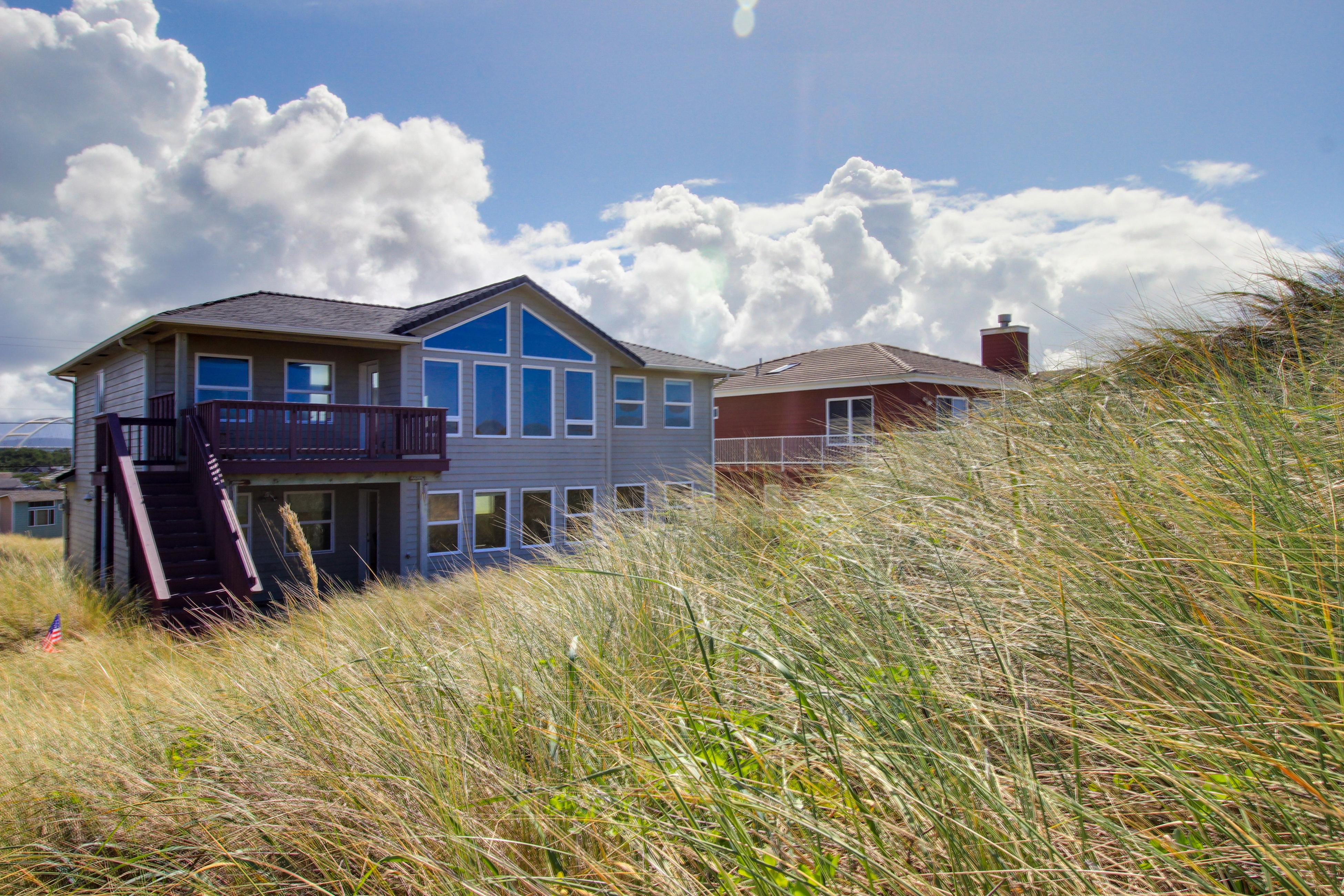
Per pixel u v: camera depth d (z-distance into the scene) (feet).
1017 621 6.31
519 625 10.65
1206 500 6.40
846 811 4.75
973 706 5.06
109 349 50.39
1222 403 8.63
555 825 5.72
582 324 57.67
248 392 46.47
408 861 5.81
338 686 9.27
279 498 48.52
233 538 32.89
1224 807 4.10
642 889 4.92
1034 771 4.91
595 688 7.34
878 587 7.34
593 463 58.70
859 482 14.11
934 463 13.30
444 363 50.83
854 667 5.99
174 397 41.60
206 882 6.35
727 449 76.79
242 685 10.83
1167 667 4.88
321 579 48.49
